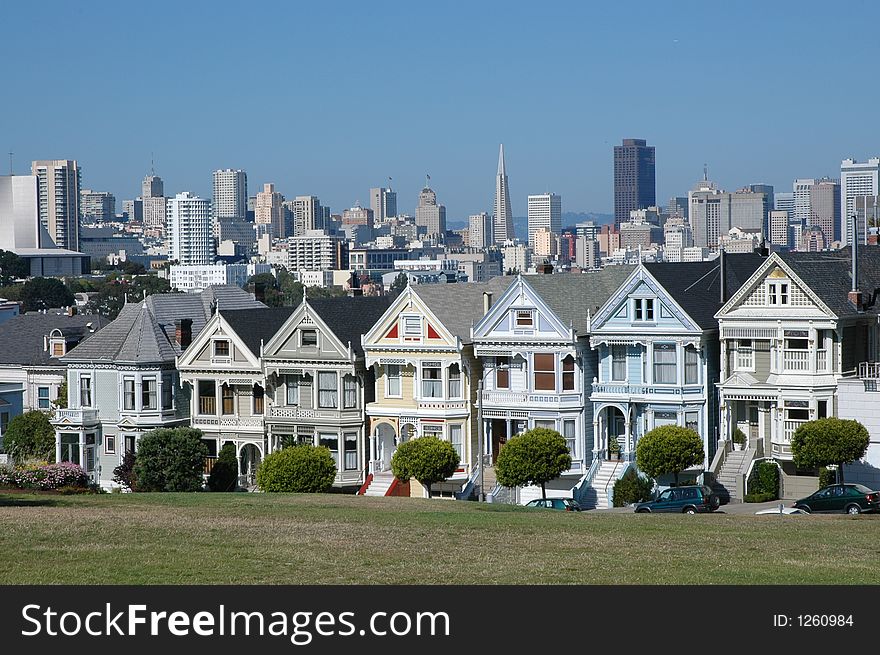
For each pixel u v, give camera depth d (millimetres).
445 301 112125
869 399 94688
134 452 116438
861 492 83688
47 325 141000
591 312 108000
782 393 97375
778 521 72875
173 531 64625
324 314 113750
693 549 61125
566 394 105000
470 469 108688
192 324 128500
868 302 99625
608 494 101438
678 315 101000
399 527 67562
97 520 67875
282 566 56406
